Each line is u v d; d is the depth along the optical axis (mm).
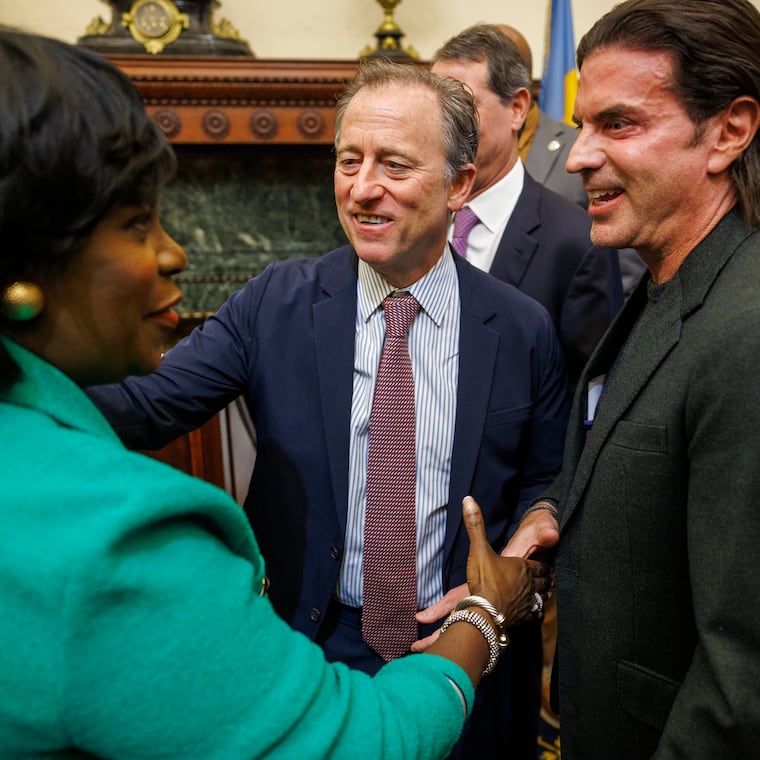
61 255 580
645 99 900
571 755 1072
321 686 616
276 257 4270
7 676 536
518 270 1965
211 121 3699
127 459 577
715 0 878
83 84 573
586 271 1905
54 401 603
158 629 545
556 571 1090
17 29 590
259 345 1309
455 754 1321
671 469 881
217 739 561
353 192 1183
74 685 528
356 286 1303
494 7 4422
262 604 620
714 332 815
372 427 1257
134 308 644
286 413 1284
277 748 579
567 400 1407
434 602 1302
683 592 911
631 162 923
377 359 1273
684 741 786
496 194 2055
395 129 1175
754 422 750
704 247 913
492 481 1311
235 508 626
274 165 4176
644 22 891
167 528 575
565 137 2396
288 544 1279
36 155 539
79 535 529
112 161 578
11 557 532
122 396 1244
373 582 1263
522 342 1324
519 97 2043
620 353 1112
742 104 886
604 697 1001
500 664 1372
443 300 1291
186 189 4141
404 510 1259
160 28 3641
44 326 614
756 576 748
